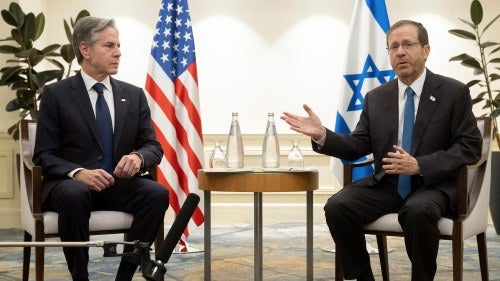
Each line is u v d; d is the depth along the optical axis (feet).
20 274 10.88
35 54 15.34
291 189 8.46
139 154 8.86
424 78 8.89
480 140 8.39
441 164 8.05
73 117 8.92
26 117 17.13
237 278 10.54
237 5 18.74
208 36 18.70
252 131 18.67
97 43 8.98
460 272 7.73
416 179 8.61
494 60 15.23
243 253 13.01
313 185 8.73
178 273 10.86
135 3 18.54
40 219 8.18
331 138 8.83
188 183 13.05
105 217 8.48
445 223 7.90
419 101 8.80
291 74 18.75
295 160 9.12
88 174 8.36
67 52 15.72
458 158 8.07
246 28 18.75
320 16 18.72
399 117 8.96
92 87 9.17
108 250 3.50
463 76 18.28
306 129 8.75
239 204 18.65
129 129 9.22
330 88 18.72
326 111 18.72
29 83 15.81
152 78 13.19
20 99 15.57
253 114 18.72
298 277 10.59
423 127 8.68
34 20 15.51
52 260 12.31
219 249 13.51
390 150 8.87
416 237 7.77
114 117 9.18
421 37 8.77
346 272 8.40
